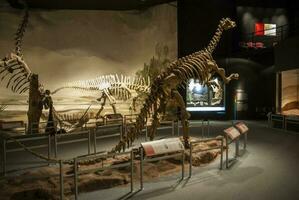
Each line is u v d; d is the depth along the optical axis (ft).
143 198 16.85
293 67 43.14
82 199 16.66
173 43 54.80
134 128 21.81
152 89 24.26
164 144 19.20
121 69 56.44
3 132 36.99
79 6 54.29
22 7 53.01
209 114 55.57
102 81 47.57
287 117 42.19
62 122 41.09
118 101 54.85
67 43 55.06
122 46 56.59
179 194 17.46
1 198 16.19
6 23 52.42
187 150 25.62
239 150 29.12
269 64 57.06
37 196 16.55
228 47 55.62
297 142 33.24
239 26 57.98
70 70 54.85
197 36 55.31
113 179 18.95
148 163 22.74
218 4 55.26
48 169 21.47
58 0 51.19
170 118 47.93
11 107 50.78
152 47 55.93
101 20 56.18
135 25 56.75
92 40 55.83
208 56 27.86
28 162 25.72
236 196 17.12
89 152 27.68
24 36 53.06
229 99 55.93
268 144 32.14
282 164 23.98
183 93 55.16
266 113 57.00
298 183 19.34
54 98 53.36
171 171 21.97
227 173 21.59
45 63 53.93
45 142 34.32
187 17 55.31
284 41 45.68
